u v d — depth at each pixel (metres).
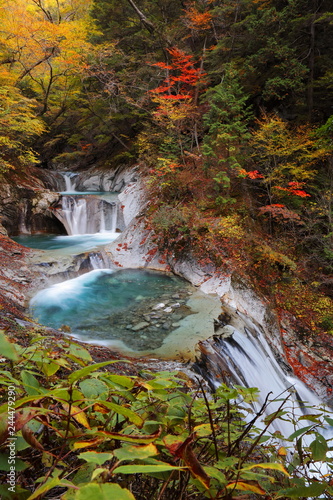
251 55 11.90
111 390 0.73
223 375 4.68
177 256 8.91
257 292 7.77
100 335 5.51
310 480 0.75
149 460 0.48
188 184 10.08
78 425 0.74
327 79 10.40
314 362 6.85
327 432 4.85
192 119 11.49
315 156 8.92
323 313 7.94
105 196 13.83
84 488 0.35
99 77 15.16
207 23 13.47
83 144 20.66
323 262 9.12
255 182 10.50
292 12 10.36
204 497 0.63
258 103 12.51
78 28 13.71
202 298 7.23
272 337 7.00
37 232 13.02
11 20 12.63
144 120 16.41
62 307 6.61
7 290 6.57
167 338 5.42
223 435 0.87
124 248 9.89
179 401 0.80
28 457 0.66
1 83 13.16
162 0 15.09
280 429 4.57
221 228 8.38
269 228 9.90
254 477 0.60
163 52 14.43
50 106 18.89
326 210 9.08
